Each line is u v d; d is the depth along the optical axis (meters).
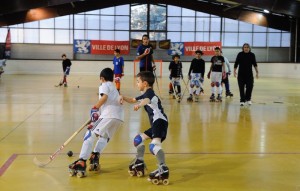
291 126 8.26
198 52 12.78
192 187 4.39
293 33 31.45
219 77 12.77
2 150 5.99
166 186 4.42
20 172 4.87
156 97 4.69
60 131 7.53
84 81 22.62
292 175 4.84
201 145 6.43
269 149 6.19
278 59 32.56
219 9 32.00
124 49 32.06
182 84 20.92
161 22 32.50
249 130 7.77
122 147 6.22
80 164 4.70
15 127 7.91
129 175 4.81
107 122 4.87
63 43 32.09
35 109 10.57
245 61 11.52
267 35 32.53
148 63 11.23
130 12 32.25
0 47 30.58
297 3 25.62
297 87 19.58
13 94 14.59
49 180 4.57
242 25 32.56
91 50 31.84
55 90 16.48
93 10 31.94
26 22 30.83
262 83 22.70
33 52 31.92
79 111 10.21
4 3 24.09
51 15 31.08
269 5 25.78
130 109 10.64
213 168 5.13
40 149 6.06
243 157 5.69
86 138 4.80
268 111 10.55
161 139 4.61
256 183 4.54
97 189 4.29
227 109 10.89
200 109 10.85
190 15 32.50
